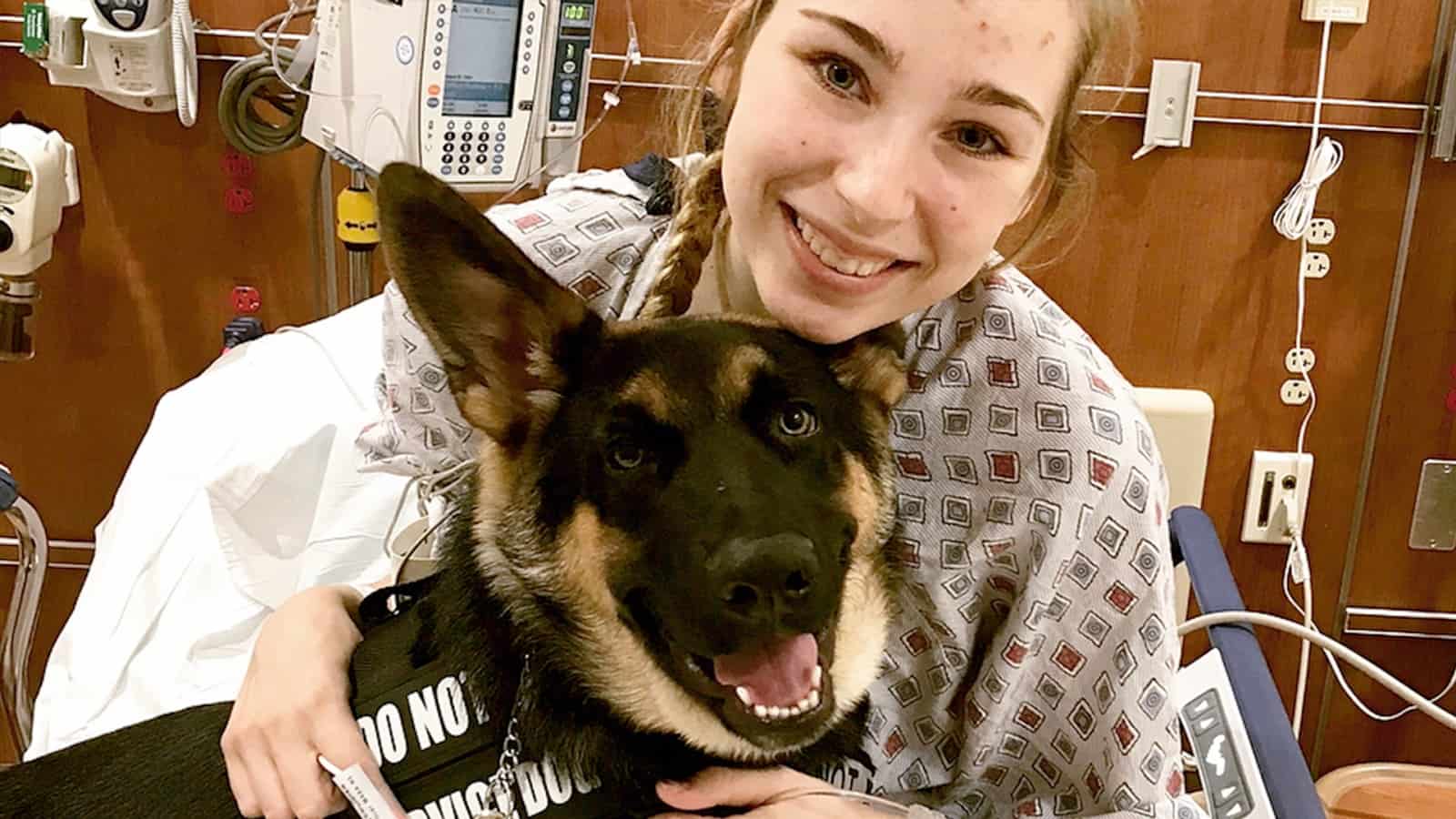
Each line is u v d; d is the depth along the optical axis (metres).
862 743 1.30
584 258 1.39
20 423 2.48
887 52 0.99
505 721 1.15
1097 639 1.31
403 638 1.25
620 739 1.15
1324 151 2.19
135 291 2.40
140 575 1.80
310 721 1.16
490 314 1.12
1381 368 2.39
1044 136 1.07
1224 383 2.41
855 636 1.19
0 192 2.12
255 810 1.14
